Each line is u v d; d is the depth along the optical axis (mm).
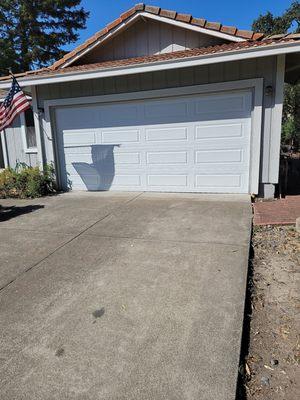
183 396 1955
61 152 8875
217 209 6105
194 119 7410
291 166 10758
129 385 2053
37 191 8336
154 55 7660
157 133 7805
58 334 2588
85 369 2203
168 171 7910
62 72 7516
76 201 7496
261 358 2322
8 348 2447
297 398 1990
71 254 4254
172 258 3963
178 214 5902
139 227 5254
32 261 4086
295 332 2578
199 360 2238
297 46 5801
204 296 3059
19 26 25422
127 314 2822
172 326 2625
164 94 7457
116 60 8336
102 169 8562
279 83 6590
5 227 5660
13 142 10562
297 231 4758
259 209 6000
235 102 7023
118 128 8148
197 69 7098
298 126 16609
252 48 5984
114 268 3762
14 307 3018
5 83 8281
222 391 1979
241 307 2848
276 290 3230
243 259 3842
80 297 3145
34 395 2006
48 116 8617
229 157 7305
